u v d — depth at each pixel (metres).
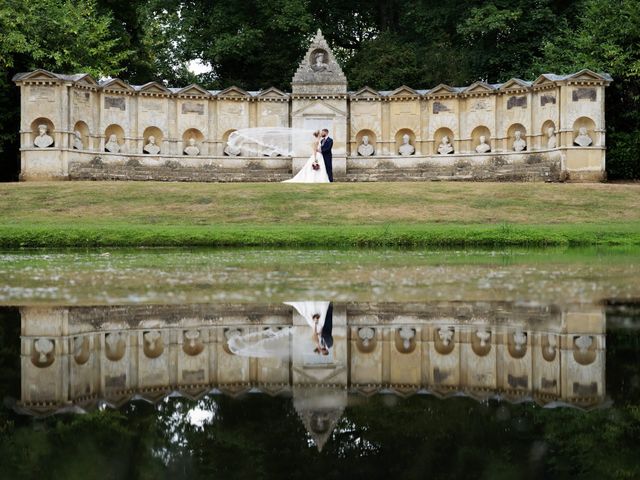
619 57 51.06
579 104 48.38
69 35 53.91
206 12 65.38
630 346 10.57
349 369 9.50
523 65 61.78
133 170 50.84
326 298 14.70
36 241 28.36
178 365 9.74
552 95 49.50
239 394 8.40
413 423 7.34
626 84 53.22
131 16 63.84
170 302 14.30
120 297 14.83
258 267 20.41
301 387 8.72
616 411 7.68
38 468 6.18
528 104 50.78
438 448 6.62
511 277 17.95
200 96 53.53
